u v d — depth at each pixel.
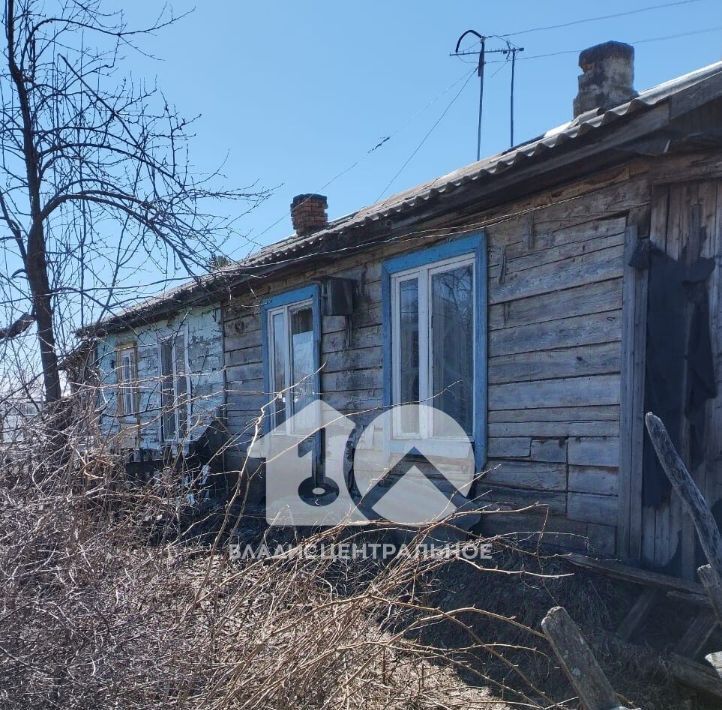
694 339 3.94
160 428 5.98
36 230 4.32
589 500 4.46
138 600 2.68
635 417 4.19
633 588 3.94
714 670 3.15
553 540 4.64
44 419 3.12
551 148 4.14
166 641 2.55
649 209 4.18
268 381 8.34
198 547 3.23
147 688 2.47
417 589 4.16
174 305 5.75
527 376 4.96
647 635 3.67
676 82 4.11
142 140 4.38
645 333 4.16
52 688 2.30
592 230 4.52
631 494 4.18
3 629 2.30
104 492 2.98
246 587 3.08
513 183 4.54
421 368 6.00
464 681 3.56
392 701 3.07
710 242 3.89
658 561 4.02
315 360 7.43
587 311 4.54
